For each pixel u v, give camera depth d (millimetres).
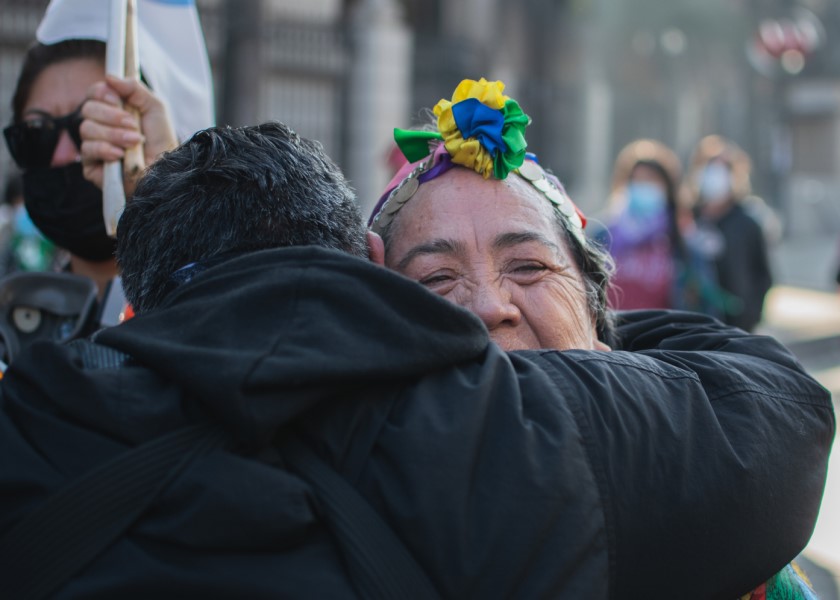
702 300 4848
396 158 4516
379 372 1047
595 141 13531
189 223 1172
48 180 1896
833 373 7938
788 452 1206
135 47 1788
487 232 1466
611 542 1068
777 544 1167
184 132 1985
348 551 992
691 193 5637
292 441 1053
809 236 19250
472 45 11594
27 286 1875
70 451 1006
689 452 1133
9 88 7512
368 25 9469
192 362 1009
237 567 968
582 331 1532
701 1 14750
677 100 15094
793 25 16438
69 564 963
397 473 1027
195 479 986
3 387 1094
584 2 13758
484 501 1026
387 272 1098
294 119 9164
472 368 1129
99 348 1167
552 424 1083
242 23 5699
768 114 16969
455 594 993
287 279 1074
